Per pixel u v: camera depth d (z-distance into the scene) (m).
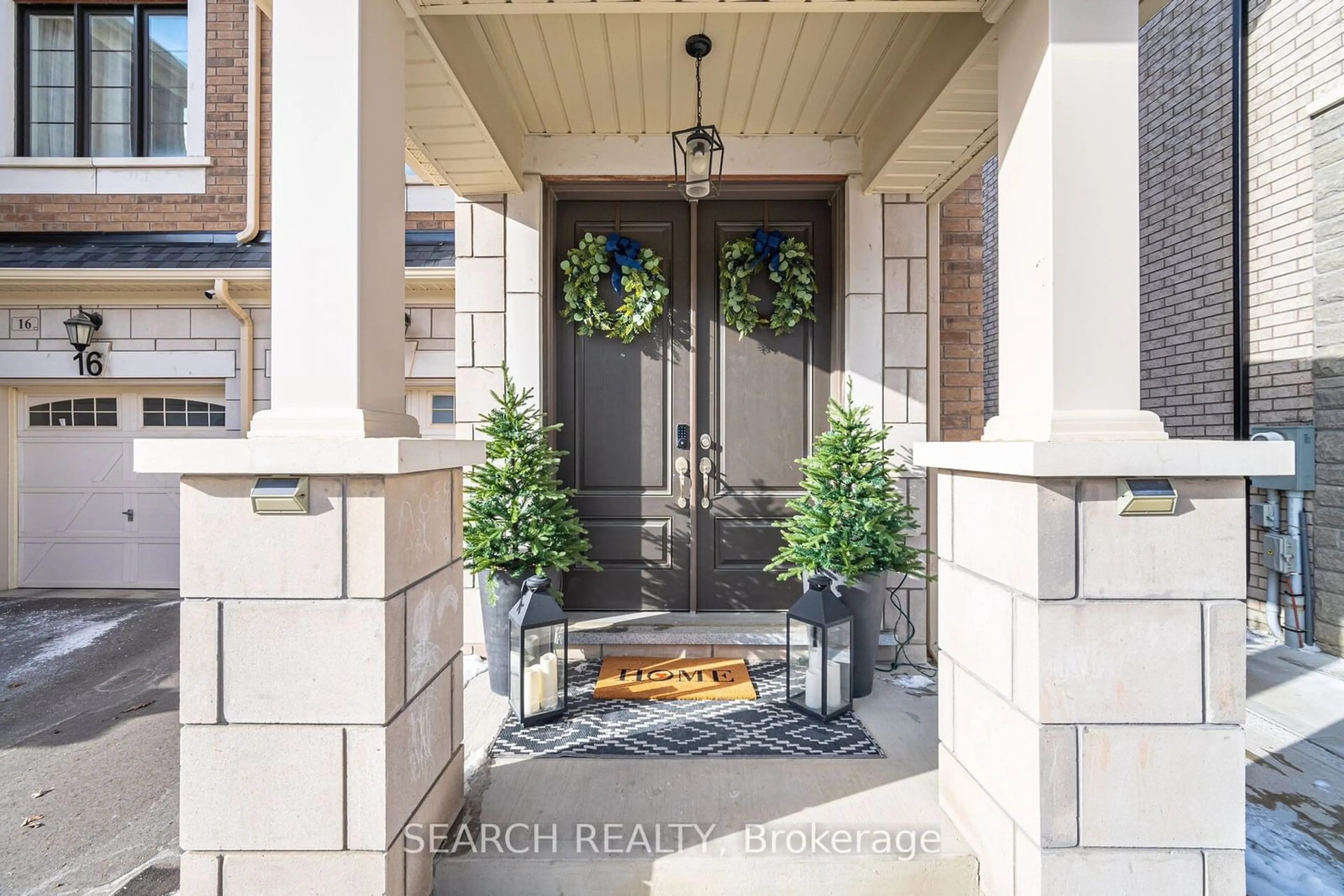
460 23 2.21
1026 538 1.42
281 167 1.51
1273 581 3.67
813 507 2.85
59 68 5.46
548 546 2.76
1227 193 3.90
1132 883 1.38
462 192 3.16
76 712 3.02
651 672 2.86
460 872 1.62
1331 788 2.17
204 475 1.40
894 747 2.19
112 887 1.82
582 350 3.38
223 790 1.40
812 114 3.01
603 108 2.96
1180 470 1.34
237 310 5.02
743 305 3.33
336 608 1.39
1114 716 1.38
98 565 5.35
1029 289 1.60
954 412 3.60
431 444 1.52
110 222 5.31
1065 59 1.51
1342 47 3.24
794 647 2.54
